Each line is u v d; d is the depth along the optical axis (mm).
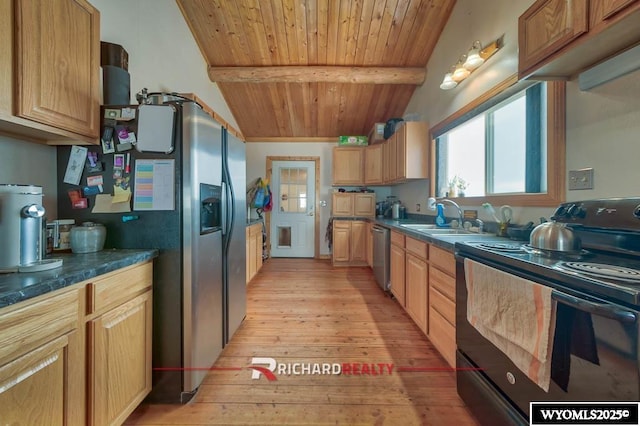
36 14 1047
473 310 1275
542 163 1656
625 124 1141
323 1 2730
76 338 976
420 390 1569
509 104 1993
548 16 1192
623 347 695
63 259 1173
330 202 5172
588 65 1256
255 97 4133
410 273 2357
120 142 1445
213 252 1702
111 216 1450
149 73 2275
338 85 3871
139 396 1319
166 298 1451
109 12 1831
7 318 747
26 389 800
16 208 963
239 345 2047
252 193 4867
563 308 839
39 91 1062
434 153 3154
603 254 1098
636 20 882
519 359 993
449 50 2809
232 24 3006
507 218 1834
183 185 1451
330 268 4395
